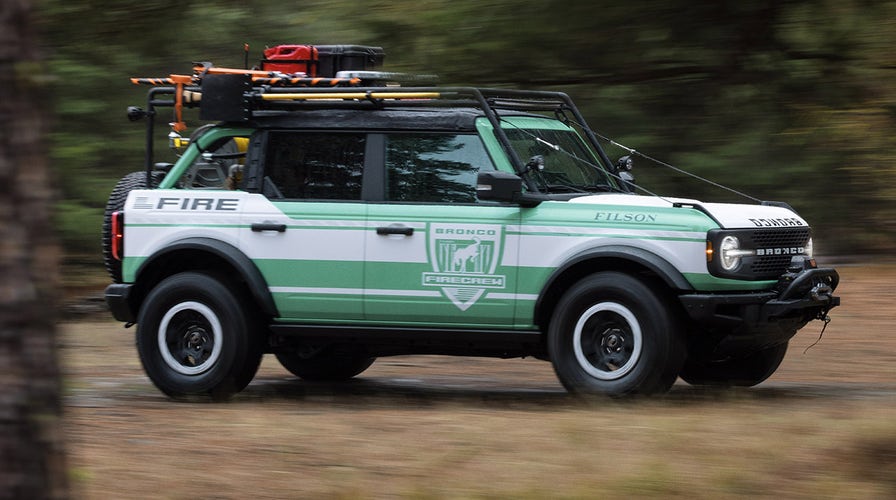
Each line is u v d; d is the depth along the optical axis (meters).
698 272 12.88
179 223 14.34
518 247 13.34
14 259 6.45
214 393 14.16
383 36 23.17
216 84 14.33
